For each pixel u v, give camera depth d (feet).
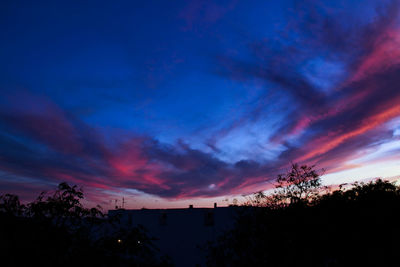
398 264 30.27
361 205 33.63
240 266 31.48
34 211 15.03
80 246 15.58
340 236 31.71
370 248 31.50
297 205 33.71
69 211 16.17
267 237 31.50
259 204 35.45
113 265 15.93
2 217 14.20
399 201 33.86
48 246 14.74
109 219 17.38
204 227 79.82
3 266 13.62
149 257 17.60
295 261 30.40
